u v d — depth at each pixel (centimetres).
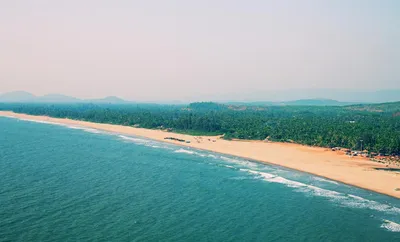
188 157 12912
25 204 6831
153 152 13988
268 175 9969
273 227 6075
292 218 6525
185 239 5453
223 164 11606
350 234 5834
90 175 9562
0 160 11431
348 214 6781
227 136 18325
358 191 8350
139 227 5869
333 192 8262
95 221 6062
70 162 11419
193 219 6344
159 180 9200
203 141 17238
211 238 5531
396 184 8969
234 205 7219
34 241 5178
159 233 5650
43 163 11112
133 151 14162
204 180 9300
